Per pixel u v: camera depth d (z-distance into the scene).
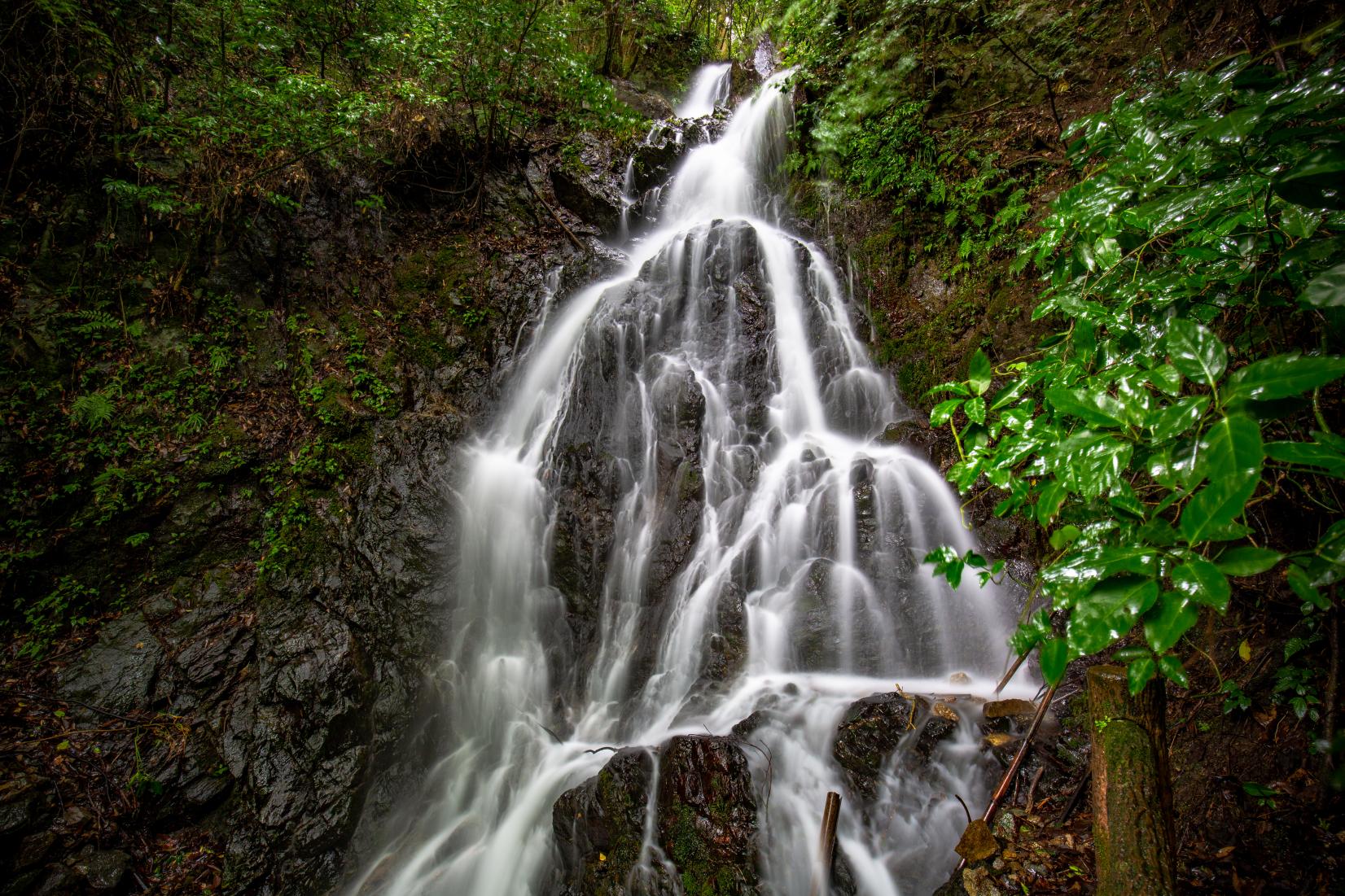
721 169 9.68
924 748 3.53
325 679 4.46
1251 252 1.87
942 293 6.67
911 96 7.77
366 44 7.14
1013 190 6.28
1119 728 1.80
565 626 5.63
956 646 4.52
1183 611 1.36
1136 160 2.24
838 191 8.23
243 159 6.06
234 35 5.98
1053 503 1.67
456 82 7.35
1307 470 2.11
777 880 3.26
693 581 5.41
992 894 2.69
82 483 4.49
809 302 7.32
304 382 5.71
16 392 4.50
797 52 9.71
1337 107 1.71
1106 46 6.36
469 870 4.25
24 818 3.38
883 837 3.31
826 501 5.45
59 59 5.01
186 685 4.23
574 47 11.66
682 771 3.62
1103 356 2.03
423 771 4.74
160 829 3.80
